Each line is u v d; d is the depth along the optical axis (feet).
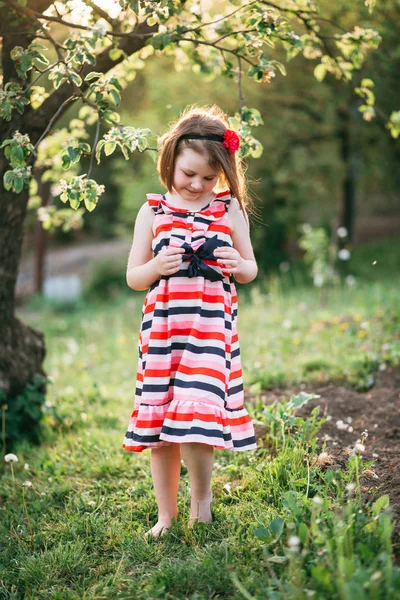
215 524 9.14
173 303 8.76
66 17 11.98
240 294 40.09
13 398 14.64
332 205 44.34
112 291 52.60
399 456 10.59
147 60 36.24
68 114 44.96
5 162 12.69
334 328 21.15
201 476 8.93
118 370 22.06
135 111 43.29
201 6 13.24
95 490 11.38
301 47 11.18
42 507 10.87
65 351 27.14
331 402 13.94
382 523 7.59
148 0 9.77
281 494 9.30
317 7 13.24
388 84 28.91
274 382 15.74
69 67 9.43
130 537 9.27
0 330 14.26
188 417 8.39
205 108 10.57
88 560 8.97
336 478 9.81
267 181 39.91
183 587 7.79
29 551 9.41
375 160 36.76
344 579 6.61
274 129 33.78
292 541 7.03
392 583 6.62
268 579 7.38
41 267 51.60
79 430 14.67
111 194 79.87
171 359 8.73
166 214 9.15
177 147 8.82
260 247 48.47
